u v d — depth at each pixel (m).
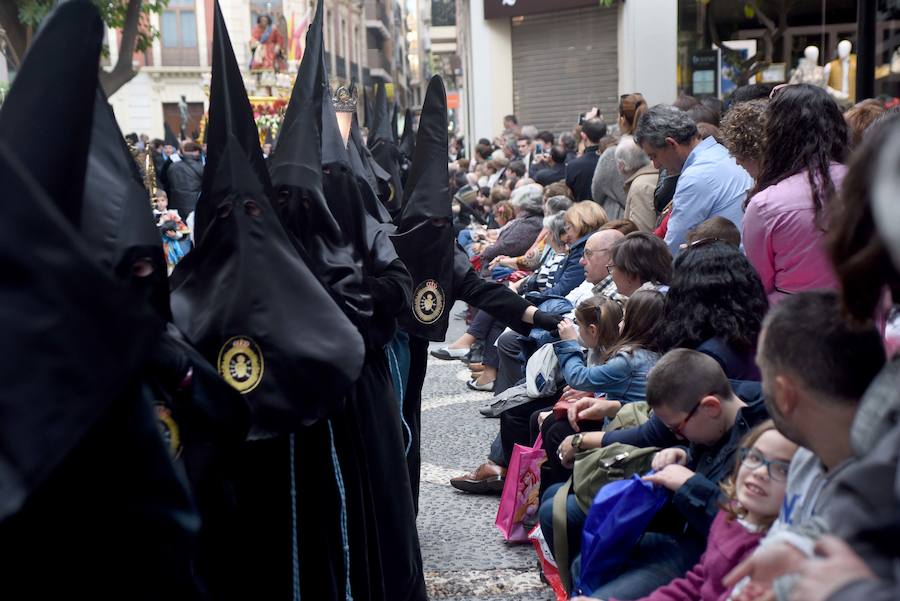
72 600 1.98
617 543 2.92
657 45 12.68
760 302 3.26
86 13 2.01
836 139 3.53
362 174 4.34
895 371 1.53
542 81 15.41
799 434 1.84
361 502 3.26
